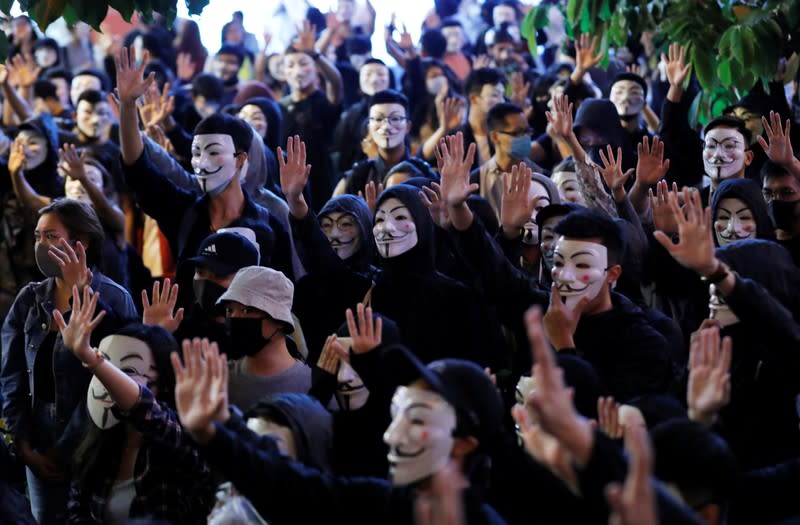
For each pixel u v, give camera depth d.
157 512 10.33
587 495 7.19
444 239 13.25
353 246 13.83
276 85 25.62
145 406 10.27
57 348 12.27
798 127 16.09
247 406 11.48
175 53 26.73
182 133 18.97
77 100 21.27
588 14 16.97
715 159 14.66
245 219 14.27
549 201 14.12
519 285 11.79
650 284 13.14
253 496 8.39
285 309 11.58
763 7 15.84
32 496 12.69
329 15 24.45
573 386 9.57
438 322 12.55
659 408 9.04
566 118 13.88
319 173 20.64
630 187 16.33
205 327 12.57
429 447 8.19
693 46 16.06
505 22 24.81
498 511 8.96
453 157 11.88
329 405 10.77
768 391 10.72
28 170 18.59
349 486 8.48
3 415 13.02
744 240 11.63
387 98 17.59
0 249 16.92
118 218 16.16
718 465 7.71
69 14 12.95
